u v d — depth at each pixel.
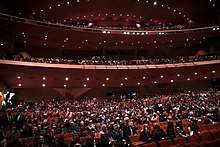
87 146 6.25
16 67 16.30
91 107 15.41
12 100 17.41
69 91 22.34
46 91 21.53
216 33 22.94
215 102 14.49
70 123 9.37
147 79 21.50
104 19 26.03
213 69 21.06
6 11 19.88
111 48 23.67
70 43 22.53
